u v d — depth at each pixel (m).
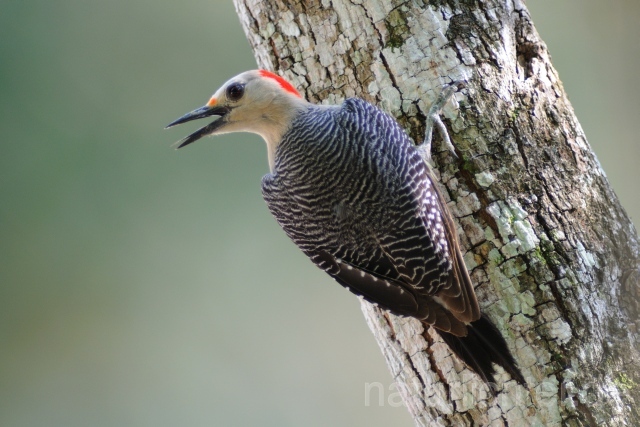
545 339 8.52
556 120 9.16
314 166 9.23
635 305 8.80
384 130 8.99
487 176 8.84
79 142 18.94
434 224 8.60
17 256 18.73
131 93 19.31
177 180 19.33
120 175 19.12
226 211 19.44
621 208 9.23
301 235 9.47
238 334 19.23
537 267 8.63
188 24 19.75
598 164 9.31
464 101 8.98
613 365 8.52
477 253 8.80
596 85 17.61
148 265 19.27
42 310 19.03
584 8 17.66
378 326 9.42
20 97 18.64
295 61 9.70
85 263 19.06
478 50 9.11
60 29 19.14
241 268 19.45
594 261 8.75
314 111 9.52
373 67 9.30
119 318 19.23
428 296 8.59
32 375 19.14
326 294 19.67
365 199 8.91
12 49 18.66
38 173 18.72
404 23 9.18
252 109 9.82
